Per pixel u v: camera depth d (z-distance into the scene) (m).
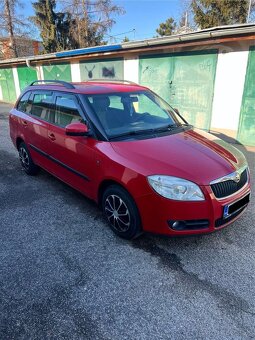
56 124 4.10
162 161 2.81
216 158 3.01
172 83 8.62
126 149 3.04
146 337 2.07
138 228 3.00
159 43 7.91
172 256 2.95
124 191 2.99
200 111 8.18
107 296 2.44
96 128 3.37
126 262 2.86
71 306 2.34
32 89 4.97
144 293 2.47
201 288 2.52
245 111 7.16
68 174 3.96
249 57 6.73
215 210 2.70
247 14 21.27
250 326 2.15
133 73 9.78
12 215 3.82
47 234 3.37
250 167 5.56
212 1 21.59
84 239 3.26
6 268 2.79
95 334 2.10
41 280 2.63
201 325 2.16
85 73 12.01
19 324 2.18
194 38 7.01
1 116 12.96
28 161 5.16
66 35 28.73
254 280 2.61
